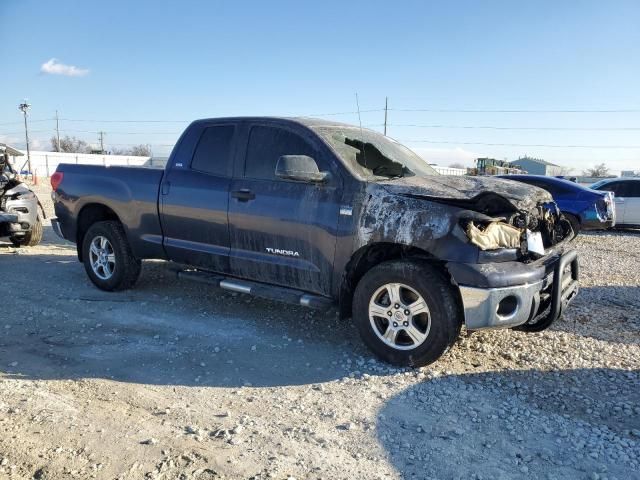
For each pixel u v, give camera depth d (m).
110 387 3.84
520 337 4.99
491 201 3.99
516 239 4.09
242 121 5.23
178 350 4.58
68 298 6.11
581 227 12.98
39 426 3.23
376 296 4.28
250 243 4.98
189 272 5.57
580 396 3.82
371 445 3.10
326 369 4.23
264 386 3.91
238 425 3.29
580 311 6.02
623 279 8.18
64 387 3.82
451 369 4.22
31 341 4.74
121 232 6.18
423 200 4.08
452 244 3.88
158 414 3.45
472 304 3.84
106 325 5.20
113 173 6.19
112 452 2.96
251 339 4.88
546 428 3.34
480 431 3.29
